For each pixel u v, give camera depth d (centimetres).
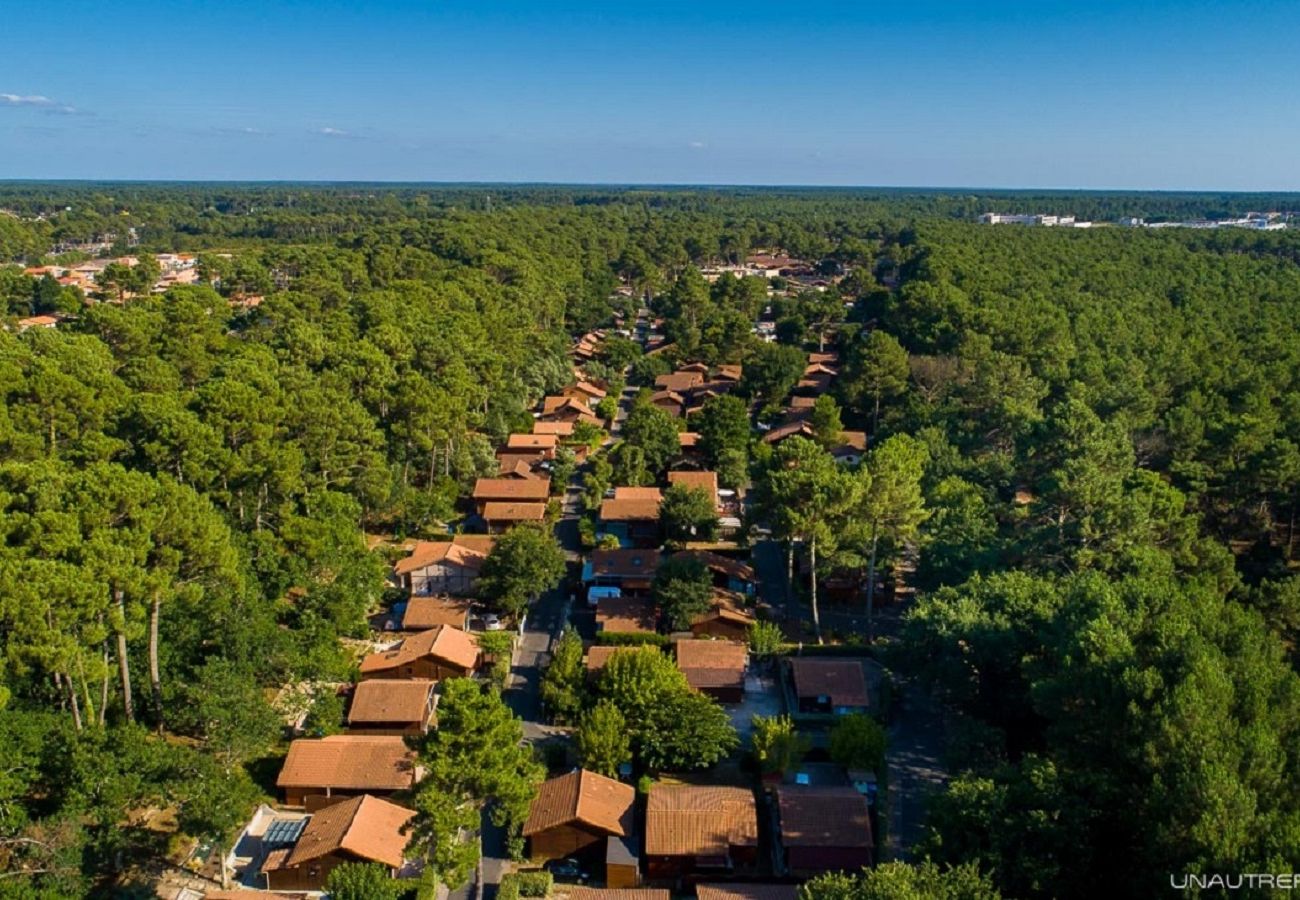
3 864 4366
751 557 9112
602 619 7462
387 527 9525
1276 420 9562
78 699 5303
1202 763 3762
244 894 4391
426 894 4556
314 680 6216
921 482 8906
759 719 5812
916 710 6544
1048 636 5566
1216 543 7288
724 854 4878
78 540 4853
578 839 5028
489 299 15512
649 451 10894
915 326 14425
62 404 7612
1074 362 11794
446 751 4469
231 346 11594
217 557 5503
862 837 4912
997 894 3516
